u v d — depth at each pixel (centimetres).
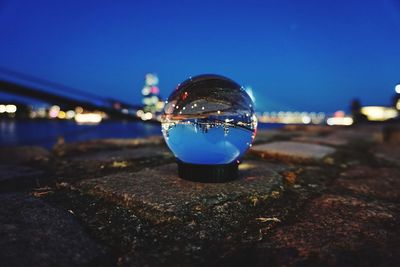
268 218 18
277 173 27
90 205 19
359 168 34
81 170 30
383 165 37
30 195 20
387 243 15
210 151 22
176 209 17
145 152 39
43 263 12
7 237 14
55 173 29
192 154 22
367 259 13
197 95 21
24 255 12
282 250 14
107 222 16
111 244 14
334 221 17
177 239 15
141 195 19
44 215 16
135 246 14
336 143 56
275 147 44
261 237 15
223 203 19
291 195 22
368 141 64
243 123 22
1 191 23
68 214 17
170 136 22
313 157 37
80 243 14
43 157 37
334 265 13
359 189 25
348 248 14
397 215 18
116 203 19
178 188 21
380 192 24
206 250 14
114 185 22
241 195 20
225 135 21
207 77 22
